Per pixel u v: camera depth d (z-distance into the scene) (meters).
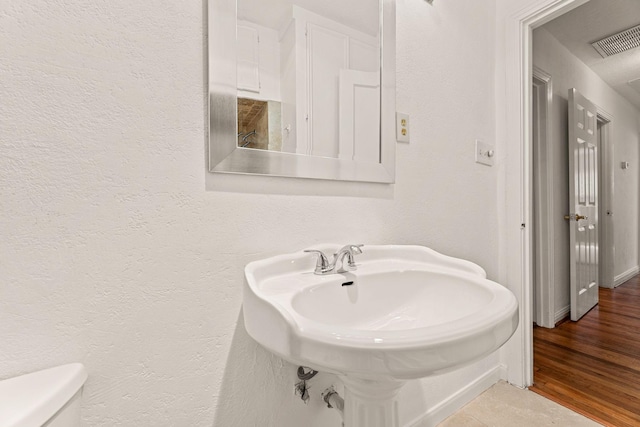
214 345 0.81
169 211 0.75
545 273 2.46
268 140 0.90
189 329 0.77
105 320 0.67
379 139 1.14
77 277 0.64
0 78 0.58
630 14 2.31
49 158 0.62
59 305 0.63
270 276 0.83
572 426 1.30
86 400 0.65
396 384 0.71
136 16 0.71
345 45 1.06
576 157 2.52
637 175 4.39
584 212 2.69
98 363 0.67
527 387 1.59
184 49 0.77
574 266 2.52
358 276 0.87
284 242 0.93
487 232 1.59
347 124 1.06
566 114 2.72
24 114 0.59
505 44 1.61
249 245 0.86
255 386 0.87
